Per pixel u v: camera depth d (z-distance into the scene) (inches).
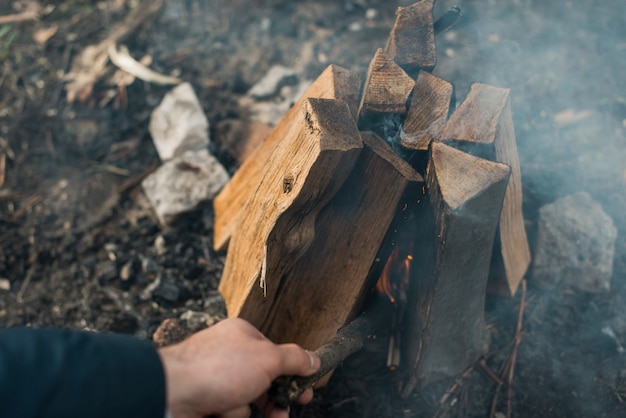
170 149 100.4
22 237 94.4
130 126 107.1
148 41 120.8
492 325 78.3
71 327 84.4
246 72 116.0
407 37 62.7
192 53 119.1
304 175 52.1
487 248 59.6
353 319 65.4
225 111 107.4
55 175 101.8
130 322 83.6
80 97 110.0
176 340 74.5
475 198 52.0
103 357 39.6
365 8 127.4
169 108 104.5
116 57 115.0
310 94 69.8
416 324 67.4
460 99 100.7
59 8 128.3
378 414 72.3
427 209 59.3
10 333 39.6
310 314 65.9
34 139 106.1
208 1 129.3
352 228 60.5
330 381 74.7
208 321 76.4
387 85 59.9
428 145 58.4
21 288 89.6
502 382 73.4
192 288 86.2
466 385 73.5
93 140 105.6
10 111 109.8
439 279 59.4
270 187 61.4
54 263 91.9
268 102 110.0
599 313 78.4
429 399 72.8
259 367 45.8
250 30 123.8
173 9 127.6
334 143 50.9
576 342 76.3
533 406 72.0
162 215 91.8
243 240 70.1
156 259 89.8
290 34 122.8
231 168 98.7
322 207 58.1
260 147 80.4
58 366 38.1
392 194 57.2
